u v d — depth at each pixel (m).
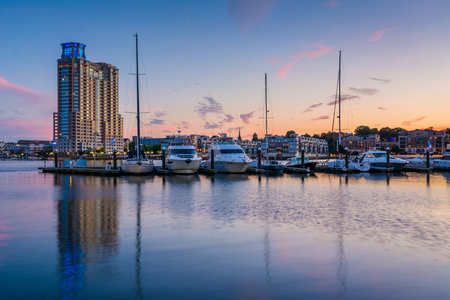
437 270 9.91
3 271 9.90
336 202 22.97
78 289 8.70
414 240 13.08
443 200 23.84
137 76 48.88
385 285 8.89
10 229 15.11
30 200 24.36
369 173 51.56
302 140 183.75
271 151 178.38
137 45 49.09
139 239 13.35
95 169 51.81
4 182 40.12
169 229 15.02
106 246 12.38
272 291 8.55
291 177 44.94
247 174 49.41
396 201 23.41
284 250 11.85
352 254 11.38
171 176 45.53
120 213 18.97
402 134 171.25
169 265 10.37
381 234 14.03
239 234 14.09
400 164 53.72
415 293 8.44
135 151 50.28
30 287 8.81
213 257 11.11
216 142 55.38
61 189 31.61
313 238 13.42
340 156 58.81
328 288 8.72
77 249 12.02
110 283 9.05
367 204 22.08
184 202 23.03
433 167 58.06
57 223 16.36
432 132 162.38
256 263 10.53
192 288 8.73
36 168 90.12
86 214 18.69
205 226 15.58
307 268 10.10
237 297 8.23
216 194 27.34
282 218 17.41
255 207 20.92
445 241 12.93
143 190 30.25
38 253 11.57
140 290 8.62
